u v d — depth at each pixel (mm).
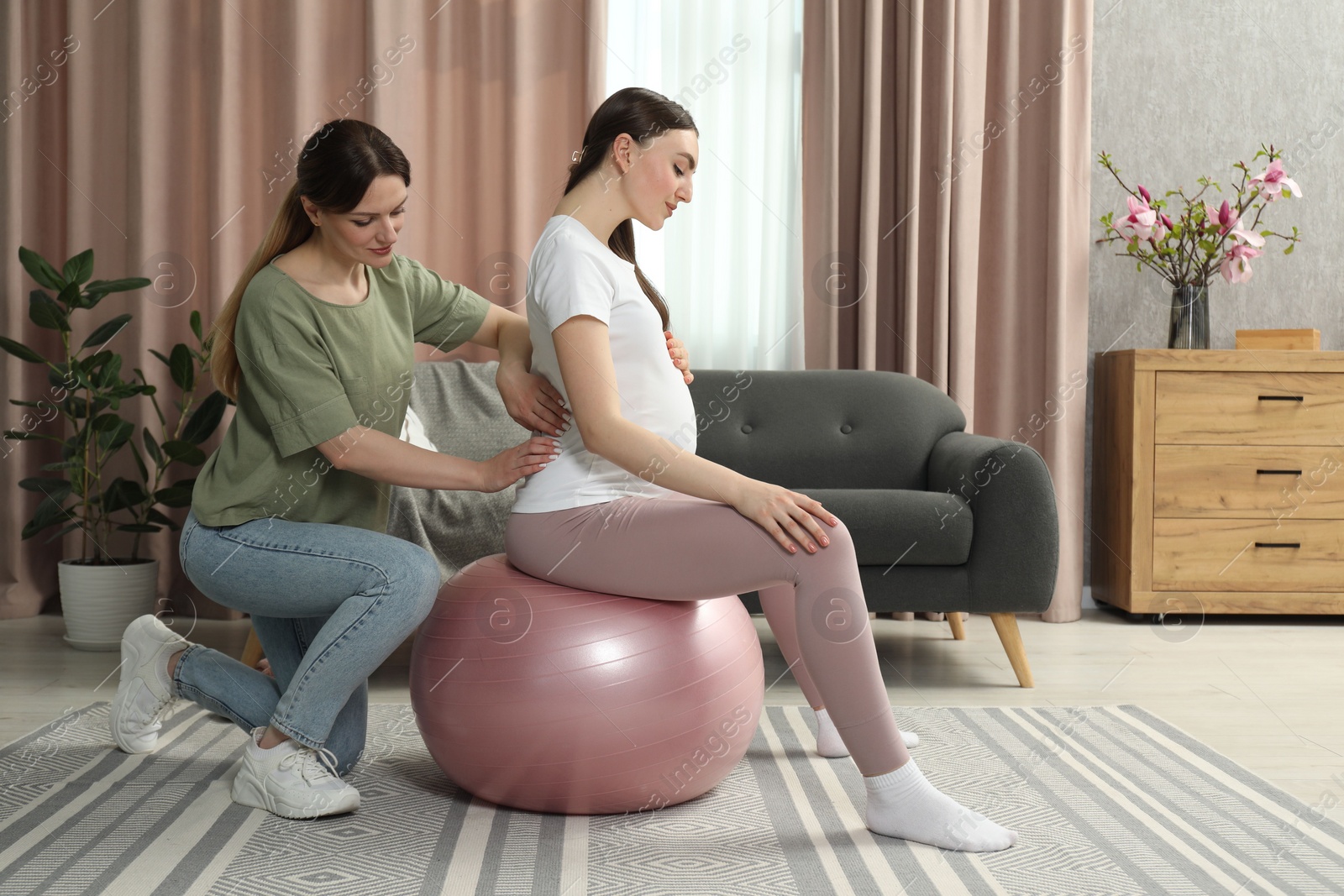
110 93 2992
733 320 3158
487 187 3076
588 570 1380
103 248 3020
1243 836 1356
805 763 1662
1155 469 2936
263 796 1423
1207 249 3076
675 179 1419
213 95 2932
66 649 2547
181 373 2738
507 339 1601
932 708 2029
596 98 3004
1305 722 1958
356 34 3021
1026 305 3178
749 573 1305
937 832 1302
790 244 3137
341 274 1456
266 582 1406
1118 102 3322
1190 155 3334
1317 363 2891
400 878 1202
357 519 1524
